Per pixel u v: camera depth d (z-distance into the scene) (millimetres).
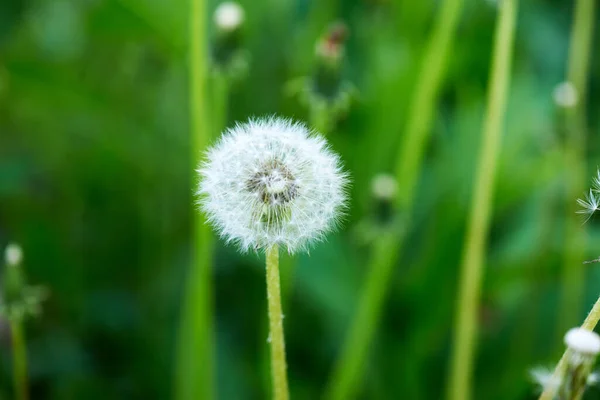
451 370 664
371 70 778
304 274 678
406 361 677
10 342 677
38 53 829
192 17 523
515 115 730
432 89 585
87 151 784
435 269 708
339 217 408
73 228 761
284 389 421
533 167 712
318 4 806
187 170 758
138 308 724
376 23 814
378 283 594
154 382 675
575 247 636
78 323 712
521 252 691
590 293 670
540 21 846
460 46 775
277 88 793
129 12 748
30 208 768
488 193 546
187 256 736
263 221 401
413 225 745
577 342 412
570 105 640
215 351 672
